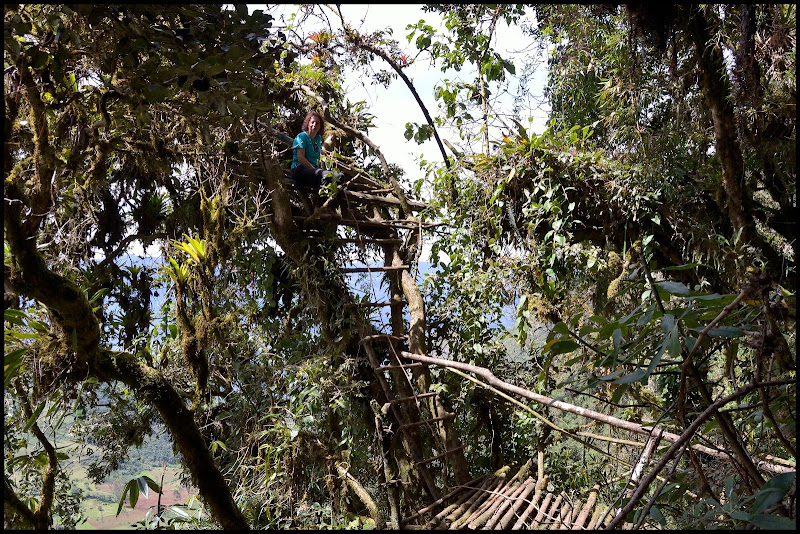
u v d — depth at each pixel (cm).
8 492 256
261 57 274
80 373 280
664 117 404
